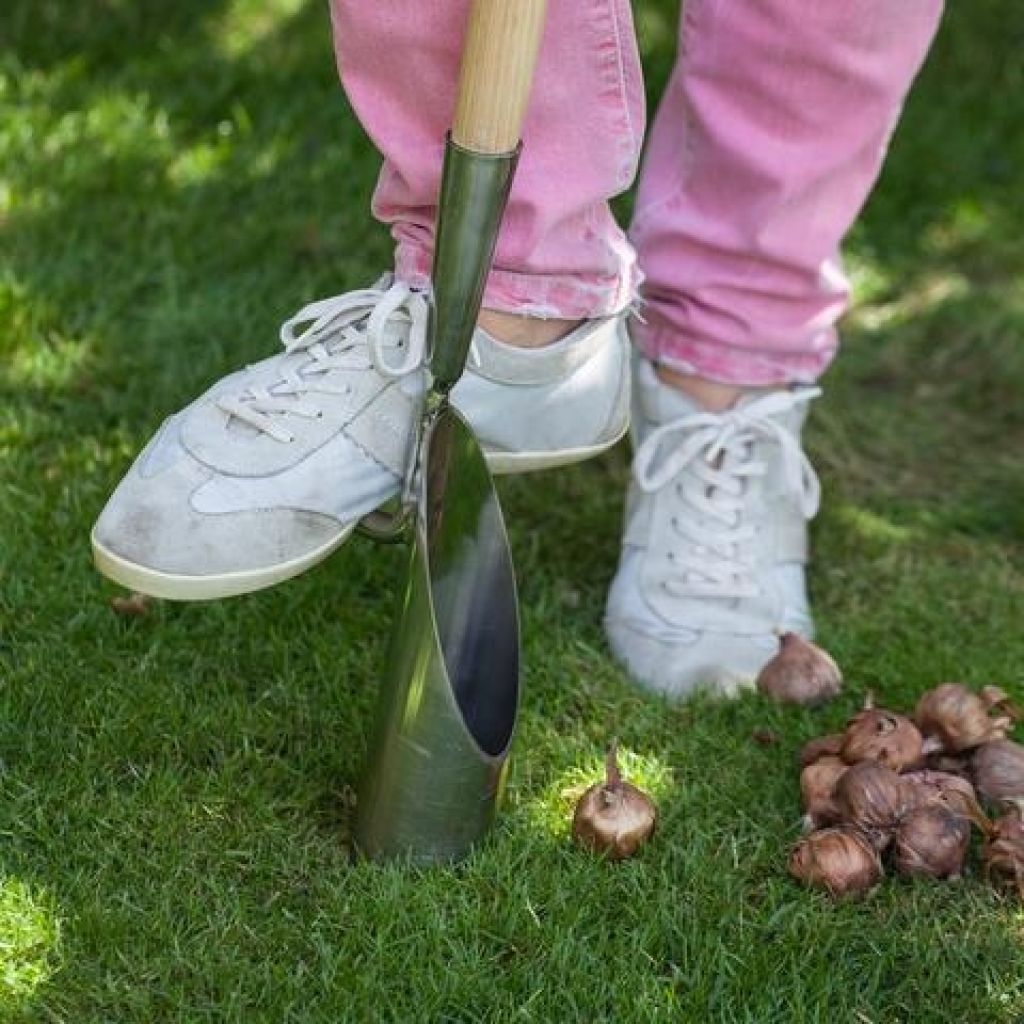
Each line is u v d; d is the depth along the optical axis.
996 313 2.00
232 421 1.35
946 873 1.37
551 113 1.33
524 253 1.36
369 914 1.32
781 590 1.57
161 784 1.39
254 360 1.81
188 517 1.34
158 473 1.34
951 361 1.95
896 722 1.43
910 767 1.42
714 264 1.52
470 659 1.36
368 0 1.30
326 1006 1.28
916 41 1.45
